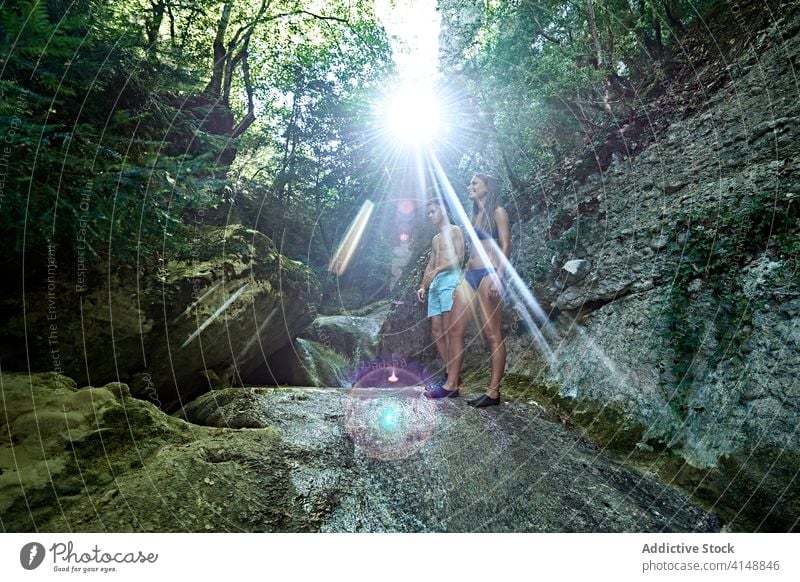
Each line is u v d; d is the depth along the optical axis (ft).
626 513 6.78
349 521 5.87
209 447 6.53
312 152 27.17
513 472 7.44
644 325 10.25
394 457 7.41
